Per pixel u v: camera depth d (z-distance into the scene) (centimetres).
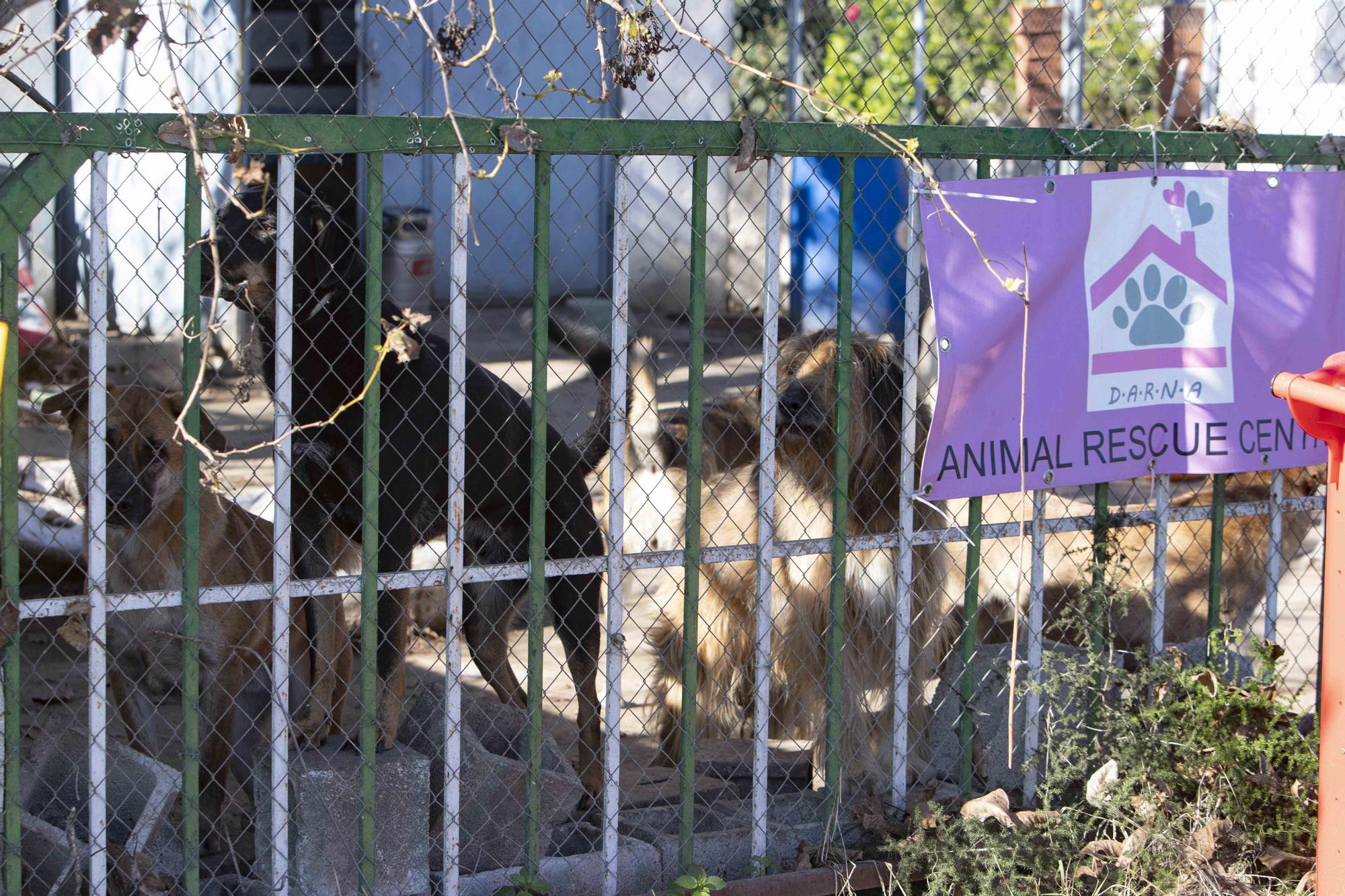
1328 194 412
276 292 301
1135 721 383
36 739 358
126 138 278
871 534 388
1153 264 388
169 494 381
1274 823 374
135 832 315
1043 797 376
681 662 484
